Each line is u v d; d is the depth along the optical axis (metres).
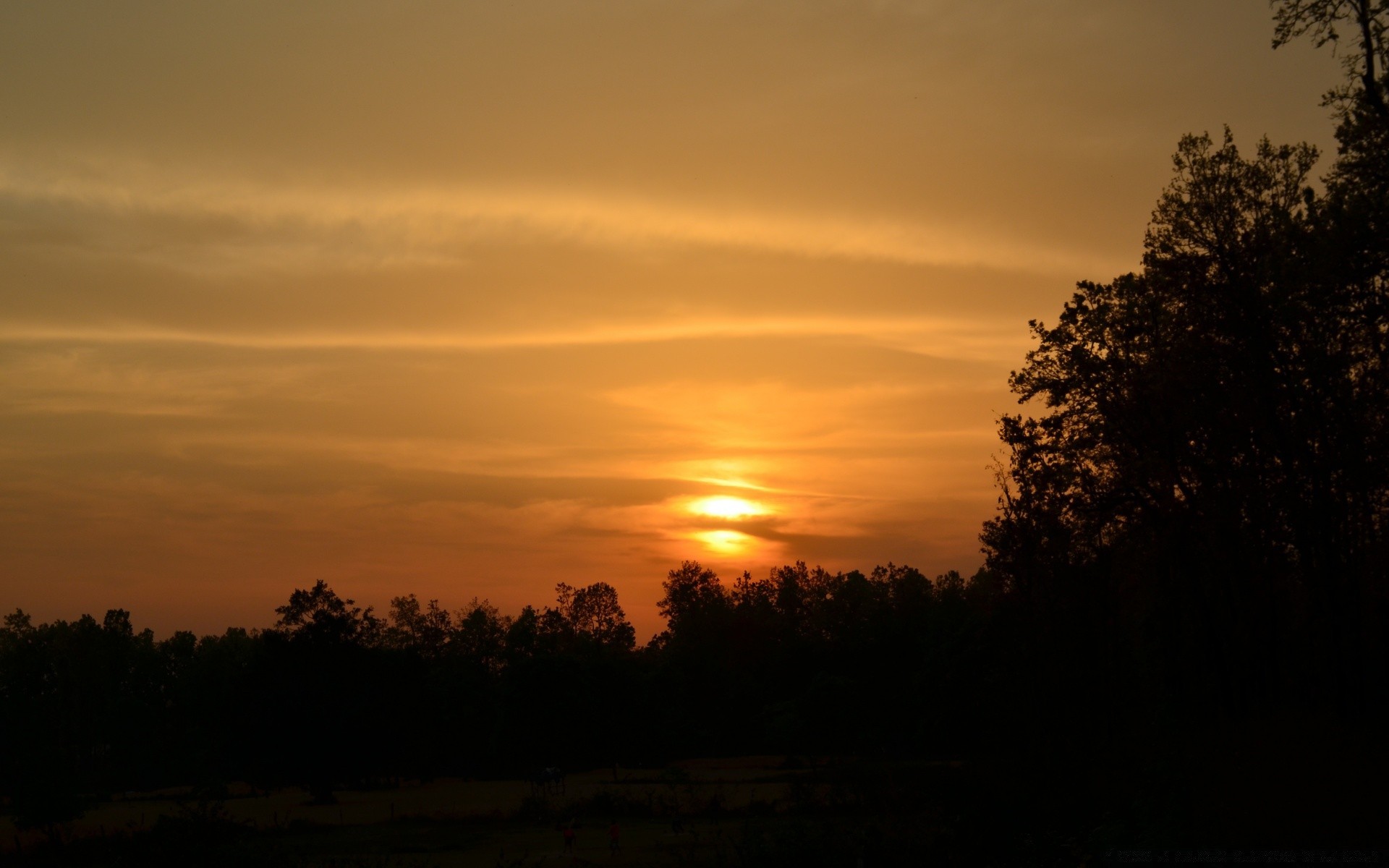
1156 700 53.66
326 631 99.62
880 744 119.06
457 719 133.00
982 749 60.72
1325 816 21.14
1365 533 33.72
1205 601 41.78
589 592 183.88
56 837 56.44
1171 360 36.56
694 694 144.25
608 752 119.19
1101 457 42.38
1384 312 29.12
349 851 49.78
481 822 63.12
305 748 91.50
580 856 43.41
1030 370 42.78
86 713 140.00
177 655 151.38
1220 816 22.73
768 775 88.75
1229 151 35.69
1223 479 36.75
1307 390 32.88
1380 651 35.28
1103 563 51.06
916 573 143.62
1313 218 29.02
